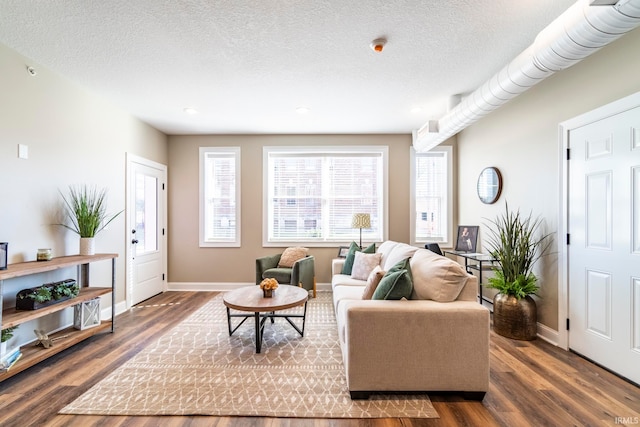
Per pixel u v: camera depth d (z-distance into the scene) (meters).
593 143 2.23
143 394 1.84
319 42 2.19
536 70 1.94
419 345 1.79
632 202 1.95
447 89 3.00
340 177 4.65
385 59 2.43
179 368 2.16
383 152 4.57
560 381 1.99
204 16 1.89
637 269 1.93
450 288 1.94
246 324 3.08
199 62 2.47
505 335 2.71
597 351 2.20
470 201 4.09
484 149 3.72
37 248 2.49
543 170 2.73
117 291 3.47
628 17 1.38
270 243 4.59
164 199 4.51
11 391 1.87
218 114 3.73
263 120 3.96
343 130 4.41
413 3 1.78
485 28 2.02
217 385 1.95
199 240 4.61
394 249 3.12
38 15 1.88
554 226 2.60
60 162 2.71
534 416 1.65
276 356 2.36
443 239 4.60
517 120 3.09
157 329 2.94
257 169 4.61
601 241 2.17
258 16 1.89
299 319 3.22
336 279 3.40
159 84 2.88
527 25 1.99
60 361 2.27
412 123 4.09
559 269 2.53
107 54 2.35
